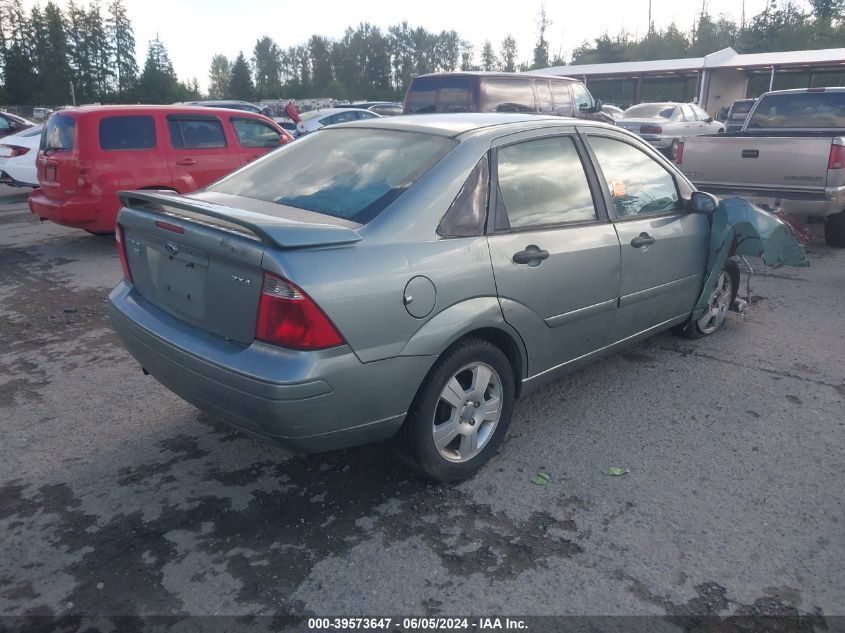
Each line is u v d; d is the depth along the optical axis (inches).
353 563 111.3
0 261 327.0
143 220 129.4
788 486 133.0
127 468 139.6
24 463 141.3
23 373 189.5
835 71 1134.4
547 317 142.0
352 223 118.1
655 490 131.7
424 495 130.0
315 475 136.7
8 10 3243.1
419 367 117.9
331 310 105.9
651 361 195.0
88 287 280.1
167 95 3535.9
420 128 142.3
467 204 128.0
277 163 150.7
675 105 776.9
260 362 107.0
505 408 138.9
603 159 162.1
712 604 102.8
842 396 172.6
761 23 2363.4
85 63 3567.9
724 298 214.8
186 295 122.8
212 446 148.3
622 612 101.3
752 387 177.9
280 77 4918.8
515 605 102.5
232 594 104.7
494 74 481.1
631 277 163.5
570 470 138.6
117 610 101.4
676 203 184.5
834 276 288.2
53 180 329.1
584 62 2770.7
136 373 189.3
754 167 311.9
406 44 4343.0
